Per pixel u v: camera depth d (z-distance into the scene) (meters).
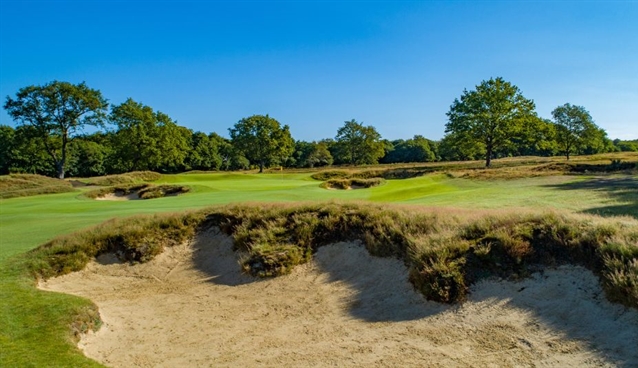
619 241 8.26
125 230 14.29
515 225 10.09
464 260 9.31
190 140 101.75
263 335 8.62
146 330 9.15
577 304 7.61
